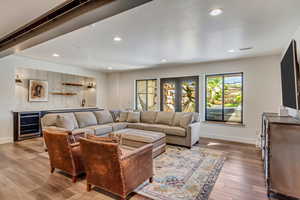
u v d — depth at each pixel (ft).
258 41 10.66
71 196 6.61
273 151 6.48
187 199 6.49
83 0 5.61
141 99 22.13
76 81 23.09
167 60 16.12
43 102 19.21
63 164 8.02
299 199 6.39
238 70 15.43
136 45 11.59
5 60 14.39
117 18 7.62
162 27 8.61
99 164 6.45
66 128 12.23
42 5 6.09
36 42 8.39
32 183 7.59
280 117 8.25
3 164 9.68
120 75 23.71
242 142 14.98
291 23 8.16
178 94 19.10
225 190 7.12
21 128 15.29
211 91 17.30
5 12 6.57
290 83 7.43
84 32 9.27
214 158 10.85
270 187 6.56
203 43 11.09
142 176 7.13
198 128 14.87
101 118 15.85
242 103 15.35
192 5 6.55
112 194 6.78
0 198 6.44
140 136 11.09
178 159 10.66
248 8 6.79
